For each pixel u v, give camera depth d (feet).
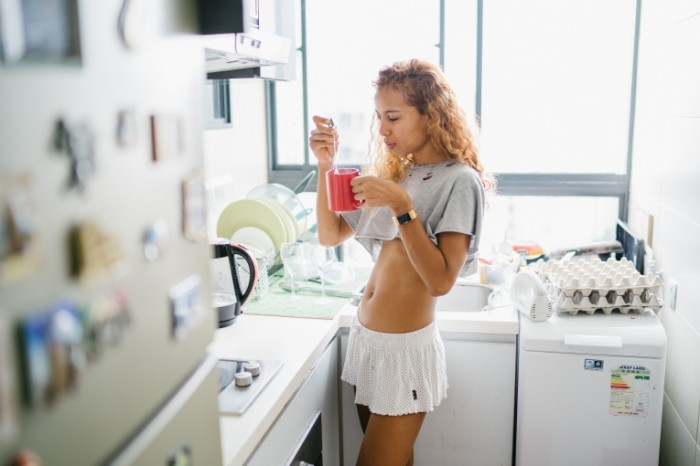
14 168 1.68
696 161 6.24
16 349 1.71
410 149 5.52
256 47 4.98
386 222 5.63
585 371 6.21
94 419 2.07
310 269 7.23
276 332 5.96
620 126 9.37
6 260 1.65
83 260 1.96
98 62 2.04
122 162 2.18
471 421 6.78
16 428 1.72
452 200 5.17
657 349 6.07
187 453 2.71
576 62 9.25
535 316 6.40
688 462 6.47
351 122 9.90
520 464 6.50
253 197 8.75
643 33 8.85
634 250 8.13
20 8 1.69
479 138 5.88
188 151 2.69
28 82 1.73
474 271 5.61
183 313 2.63
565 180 9.59
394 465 5.60
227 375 4.86
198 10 2.79
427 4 9.36
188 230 2.68
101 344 2.08
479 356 6.63
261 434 4.20
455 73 9.49
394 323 5.47
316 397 5.82
